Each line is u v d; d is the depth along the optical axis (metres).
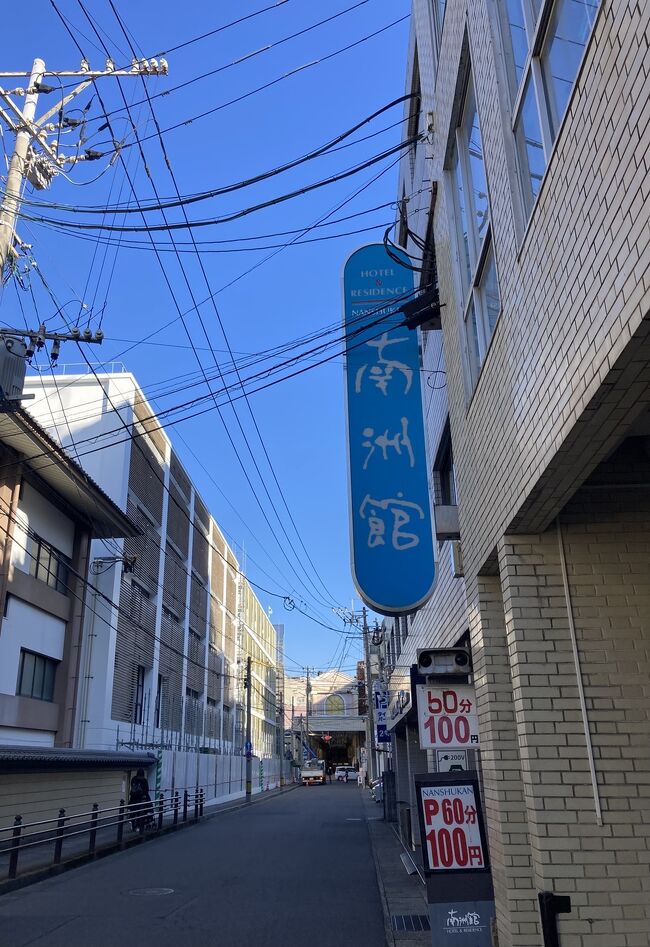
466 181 7.57
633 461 5.81
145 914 9.73
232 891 11.42
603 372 3.64
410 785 18.33
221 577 47.25
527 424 5.07
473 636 7.18
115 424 29.08
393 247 10.70
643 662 5.35
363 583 8.59
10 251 10.79
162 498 34.06
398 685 21.20
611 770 5.13
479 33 6.26
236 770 43.75
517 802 6.03
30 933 8.67
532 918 5.63
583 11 3.98
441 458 11.26
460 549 8.10
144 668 30.77
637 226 3.19
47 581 23.06
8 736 20.12
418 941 7.88
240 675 52.00
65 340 11.72
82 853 15.09
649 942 4.75
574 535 5.71
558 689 5.36
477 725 7.02
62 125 10.95
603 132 3.53
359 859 15.11
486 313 6.75
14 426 17.95
